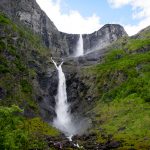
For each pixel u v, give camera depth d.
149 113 136.62
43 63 194.12
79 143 118.69
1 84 147.88
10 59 167.75
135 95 156.12
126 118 138.00
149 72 172.12
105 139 121.25
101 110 156.12
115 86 173.50
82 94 183.62
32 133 111.88
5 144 41.62
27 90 161.38
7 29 182.12
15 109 43.50
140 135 119.19
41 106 163.62
